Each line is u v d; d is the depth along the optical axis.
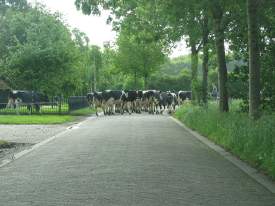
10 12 59.19
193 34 27.89
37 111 44.62
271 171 11.39
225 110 24.97
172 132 23.70
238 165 13.11
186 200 8.72
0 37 53.31
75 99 48.44
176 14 21.88
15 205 8.31
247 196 9.22
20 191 9.51
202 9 21.70
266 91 20.62
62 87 51.56
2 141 19.00
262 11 18.97
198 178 10.97
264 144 13.36
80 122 33.00
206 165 13.00
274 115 17.98
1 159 14.59
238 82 22.12
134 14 27.36
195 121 25.64
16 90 47.84
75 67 50.38
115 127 27.16
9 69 48.62
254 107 17.81
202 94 33.84
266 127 14.37
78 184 10.09
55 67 48.81
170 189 9.62
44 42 49.00
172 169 12.05
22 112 44.19
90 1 22.53
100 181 10.38
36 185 10.10
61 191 9.42
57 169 12.18
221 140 18.05
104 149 16.25
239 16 21.73
